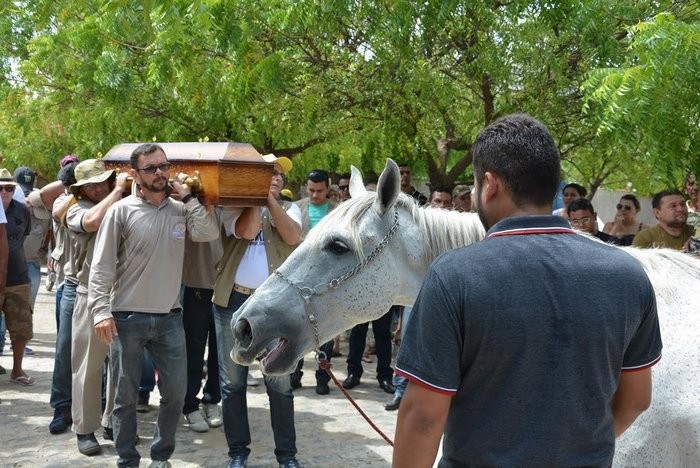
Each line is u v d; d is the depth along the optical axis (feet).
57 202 17.29
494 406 5.12
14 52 33.55
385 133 25.85
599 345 5.11
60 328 17.06
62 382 17.15
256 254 14.80
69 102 33.73
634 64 16.74
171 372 14.05
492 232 5.50
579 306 5.09
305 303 8.75
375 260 8.68
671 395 7.29
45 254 25.50
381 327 21.35
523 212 5.55
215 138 30.86
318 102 25.12
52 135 43.19
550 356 5.03
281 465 14.61
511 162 5.49
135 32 12.16
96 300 13.32
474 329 5.02
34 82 32.37
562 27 20.31
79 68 27.73
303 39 24.23
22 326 21.39
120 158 15.65
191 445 16.58
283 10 22.16
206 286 17.47
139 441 16.81
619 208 24.81
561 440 5.05
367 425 18.06
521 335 4.98
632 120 14.15
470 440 5.17
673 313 7.74
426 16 20.16
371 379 22.94
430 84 22.54
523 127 5.61
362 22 23.36
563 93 21.77
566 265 5.21
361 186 9.79
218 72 25.25
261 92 24.59
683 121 14.42
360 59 24.57
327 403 20.07
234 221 14.33
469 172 35.76
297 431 17.57
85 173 15.76
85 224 14.84
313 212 22.48
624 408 5.76
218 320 14.67
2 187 20.61
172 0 11.30
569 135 24.34
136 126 30.42
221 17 21.26
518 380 5.04
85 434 15.66
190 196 13.38
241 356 8.89
